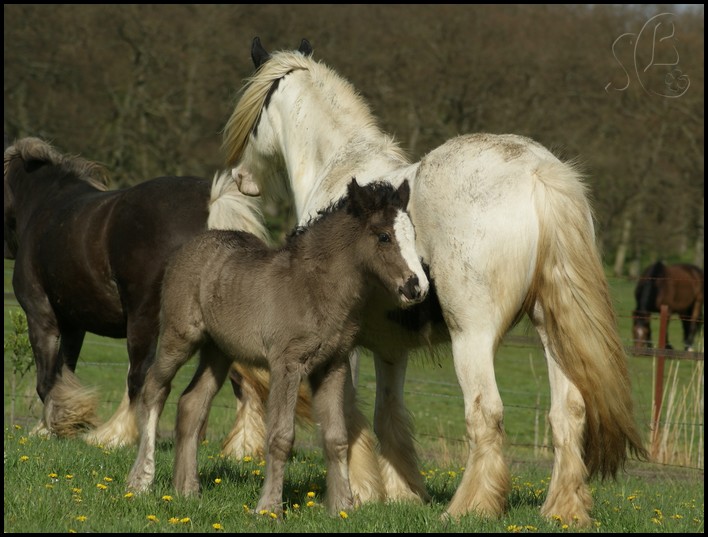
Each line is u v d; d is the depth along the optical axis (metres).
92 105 35.44
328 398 7.21
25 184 12.07
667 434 13.17
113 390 18.66
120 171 35.22
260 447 10.69
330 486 7.13
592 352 6.66
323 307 6.93
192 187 10.49
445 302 7.00
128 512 6.85
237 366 10.77
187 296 7.66
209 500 7.20
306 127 9.12
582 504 6.64
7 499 6.95
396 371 7.98
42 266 11.09
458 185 6.94
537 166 6.85
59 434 11.03
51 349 11.31
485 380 6.85
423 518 6.57
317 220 7.15
